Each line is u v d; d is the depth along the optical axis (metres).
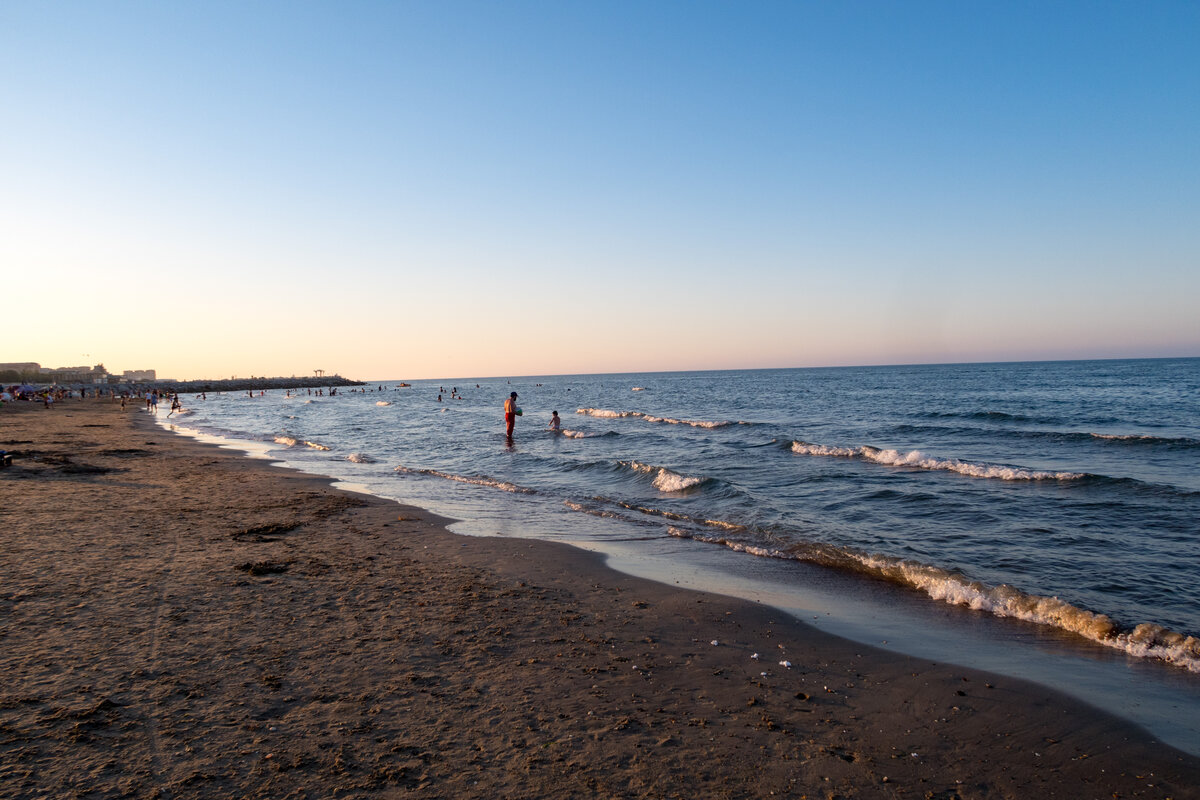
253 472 17.27
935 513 11.67
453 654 5.41
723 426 32.94
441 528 10.67
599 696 4.74
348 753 3.80
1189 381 73.00
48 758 3.61
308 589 7.06
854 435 27.03
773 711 4.62
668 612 6.76
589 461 18.39
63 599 6.37
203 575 7.38
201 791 3.37
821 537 10.02
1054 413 36.22
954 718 4.58
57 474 15.14
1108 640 5.99
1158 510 11.52
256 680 4.75
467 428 34.06
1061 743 4.26
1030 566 8.41
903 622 6.57
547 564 8.56
